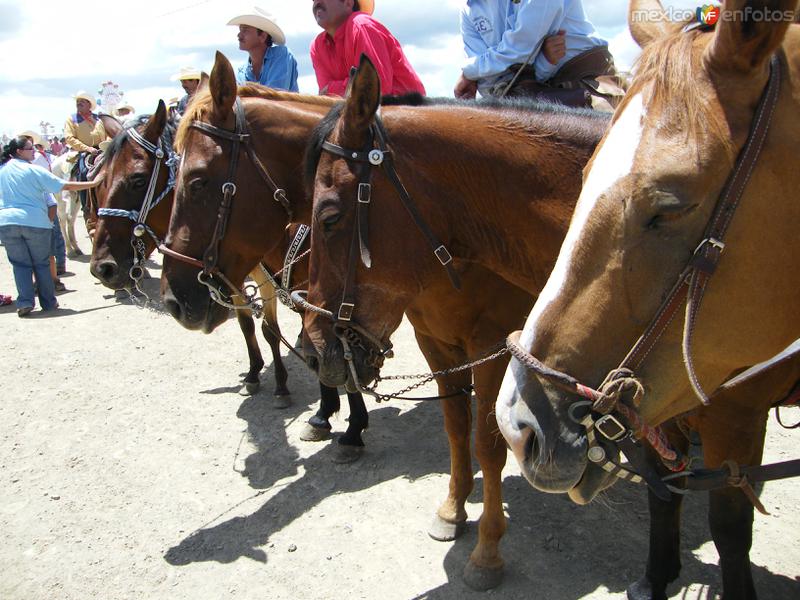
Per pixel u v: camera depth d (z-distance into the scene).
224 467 4.22
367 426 4.25
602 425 1.47
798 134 1.30
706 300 1.40
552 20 3.28
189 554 3.34
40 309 8.30
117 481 4.09
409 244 2.42
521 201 2.38
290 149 3.24
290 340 6.78
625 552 3.13
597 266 1.43
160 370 6.02
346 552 3.28
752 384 2.02
